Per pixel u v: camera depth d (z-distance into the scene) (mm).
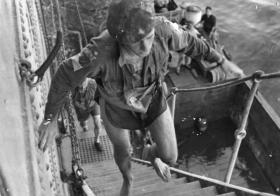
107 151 10180
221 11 17938
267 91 14258
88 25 13516
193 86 12062
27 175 2389
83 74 2787
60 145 5980
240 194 4949
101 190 6914
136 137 11109
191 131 13086
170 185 6215
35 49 5191
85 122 10344
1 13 3182
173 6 13617
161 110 3492
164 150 3775
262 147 11727
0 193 2045
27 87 3115
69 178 5586
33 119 3043
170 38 2953
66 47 13172
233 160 5262
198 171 12219
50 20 8641
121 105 3279
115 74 2957
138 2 2490
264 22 17125
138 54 2695
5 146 2312
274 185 11375
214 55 3275
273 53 15781
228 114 13156
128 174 4523
